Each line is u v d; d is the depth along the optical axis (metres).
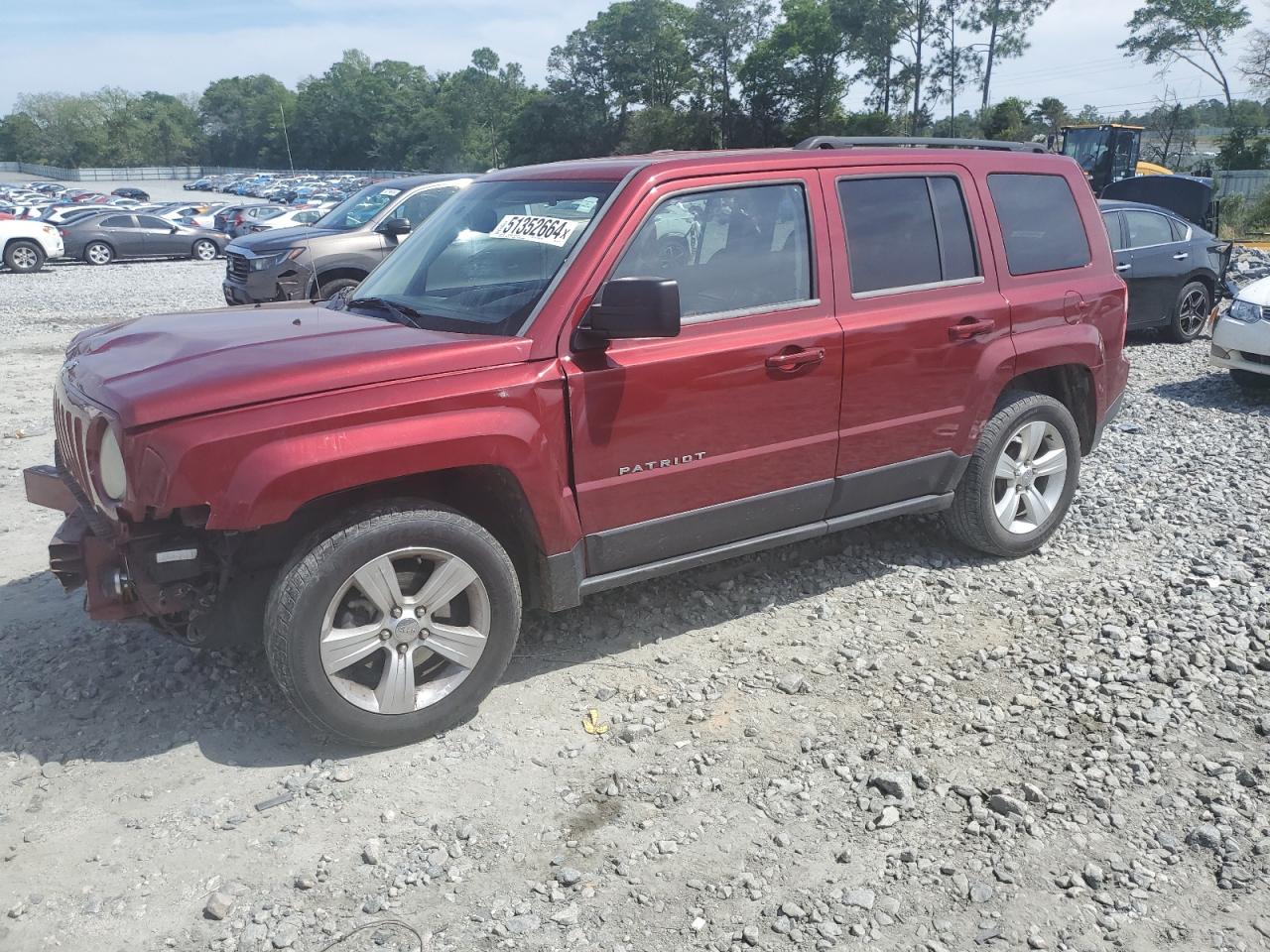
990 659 4.27
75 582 3.83
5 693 3.99
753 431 4.20
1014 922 2.82
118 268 26.95
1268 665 4.18
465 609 3.75
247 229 36.72
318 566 3.34
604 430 3.83
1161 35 75.81
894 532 5.69
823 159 4.42
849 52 83.88
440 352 3.54
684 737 3.71
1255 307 9.20
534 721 3.82
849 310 4.43
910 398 4.64
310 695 3.41
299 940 2.76
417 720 3.61
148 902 2.90
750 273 4.18
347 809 3.30
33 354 12.15
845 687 4.05
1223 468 7.04
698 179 4.06
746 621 4.63
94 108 157.25
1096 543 5.56
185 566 3.42
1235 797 3.34
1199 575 5.11
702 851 3.11
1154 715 3.81
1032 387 5.46
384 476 3.40
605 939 2.76
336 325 3.99
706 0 98.31
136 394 3.29
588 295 3.80
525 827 3.22
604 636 4.50
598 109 105.44
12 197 62.91
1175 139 57.78
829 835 3.18
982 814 3.25
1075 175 5.40
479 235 4.32
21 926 2.81
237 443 3.22
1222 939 2.76
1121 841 3.15
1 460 7.25
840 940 2.76
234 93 150.50
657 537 4.09
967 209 4.86
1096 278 5.37
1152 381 10.30
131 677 4.11
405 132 138.12
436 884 2.98
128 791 3.39
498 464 3.58
